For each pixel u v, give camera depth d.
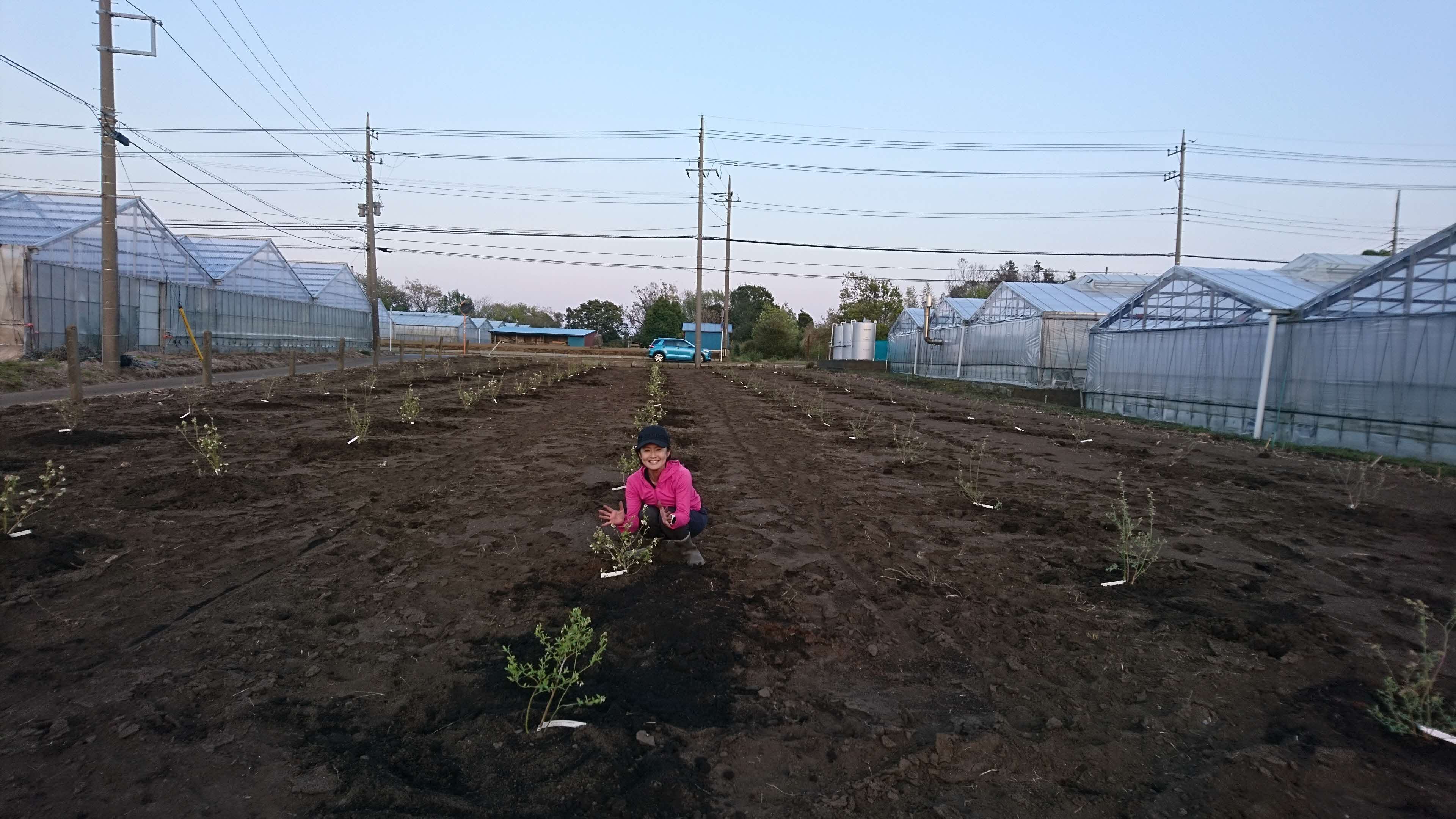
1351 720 3.37
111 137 17.94
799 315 82.38
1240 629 4.31
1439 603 4.98
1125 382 20.05
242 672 3.50
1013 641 4.16
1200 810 2.74
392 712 3.19
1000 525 6.67
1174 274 18.47
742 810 2.64
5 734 2.91
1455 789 2.87
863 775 2.88
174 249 26.80
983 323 30.86
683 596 4.56
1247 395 15.22
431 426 11.71
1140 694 3.60
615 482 7.82
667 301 76.25
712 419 14.64
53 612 4.08
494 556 5.27
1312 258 25.66
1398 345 11.98
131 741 2.91
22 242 21.14
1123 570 5.42
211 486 6.79
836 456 10.36
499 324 79.44
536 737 2.98
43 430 9.42
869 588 4.91
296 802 2.57
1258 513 7.55
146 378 18.48
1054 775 2.95
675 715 3.24
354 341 44.47
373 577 4.81
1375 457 11.65
